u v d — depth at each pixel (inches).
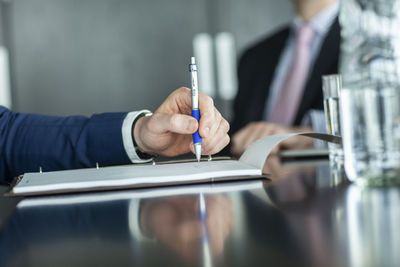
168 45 191.2
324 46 81.5
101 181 26.2
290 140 54.8
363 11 20.1
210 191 23.5
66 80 186.4
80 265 11.8
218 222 15.9
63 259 12.4
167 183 26.5
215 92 192.2
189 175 27.0
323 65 80.9
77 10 186.4
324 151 45.4
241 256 11.6
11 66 181.0
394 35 19.9
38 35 183.8
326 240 12.7
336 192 21.0
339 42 80.8
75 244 14.0
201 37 191.9
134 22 189.8
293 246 12.2
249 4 193.6
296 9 94.0
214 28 192.5
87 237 14.8
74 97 187.2
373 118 20.9
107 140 38.0
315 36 88.0
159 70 191.2
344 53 21.1
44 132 40.6
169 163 35.5
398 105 20.6
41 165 40.0
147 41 190.5
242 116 96.7
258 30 194.4
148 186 26.5
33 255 13.0
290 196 20.8
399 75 20.1
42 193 25.2
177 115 33.8
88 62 187.6
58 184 25.6
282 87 89.6
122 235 14.8
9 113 43.4
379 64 20.0
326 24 86.7
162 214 18.1
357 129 21.4
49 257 12.7
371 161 21.5
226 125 36.4
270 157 46.2
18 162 40.8
